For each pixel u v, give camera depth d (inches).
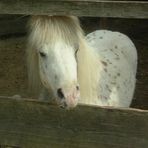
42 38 126.2
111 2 112.6
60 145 124.3
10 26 405.1
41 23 127.1
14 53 370.0
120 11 112.9
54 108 121.6
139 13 111.9
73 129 121.6
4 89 305.3
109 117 116.5
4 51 374.6
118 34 213.8
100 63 158.9
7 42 394.9
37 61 138.8
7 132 129.1
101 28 392.2
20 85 311.1
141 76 315.6
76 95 122.6
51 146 125.6
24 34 408.2
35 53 135.9
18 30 406.9
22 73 331.0
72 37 127.3
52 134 124.3
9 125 128.1
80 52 133.7
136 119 113.7
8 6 120.4
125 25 406.6
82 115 119.4
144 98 281.3
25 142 128.2
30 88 146.6
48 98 144.3
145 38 397.1
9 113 126.9
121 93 178.4
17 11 120.6
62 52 125.1
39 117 124.1
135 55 211.8
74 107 119.4
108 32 213.0
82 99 139.7
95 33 212.1
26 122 126.0
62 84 123.4
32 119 125.1
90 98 143.5
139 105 272.5
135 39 396.2
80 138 121.6
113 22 408.5
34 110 124.0
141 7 111.2
